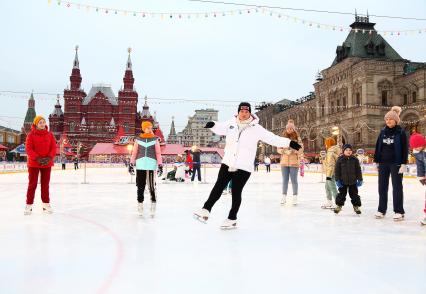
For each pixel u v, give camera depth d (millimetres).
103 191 12992
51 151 7488
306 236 5266
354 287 3160
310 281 3312
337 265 3812
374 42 58938
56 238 5043
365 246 4660
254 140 5855
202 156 78188
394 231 5703
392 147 6875
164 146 79750
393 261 3973
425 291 3070
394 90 53844
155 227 5922
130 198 10539
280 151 9266
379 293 3023
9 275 3432
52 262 3863
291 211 7961
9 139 99500
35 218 6820
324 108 65188
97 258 4023
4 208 8234
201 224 6223
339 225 6223
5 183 17594
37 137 7340
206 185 16297
